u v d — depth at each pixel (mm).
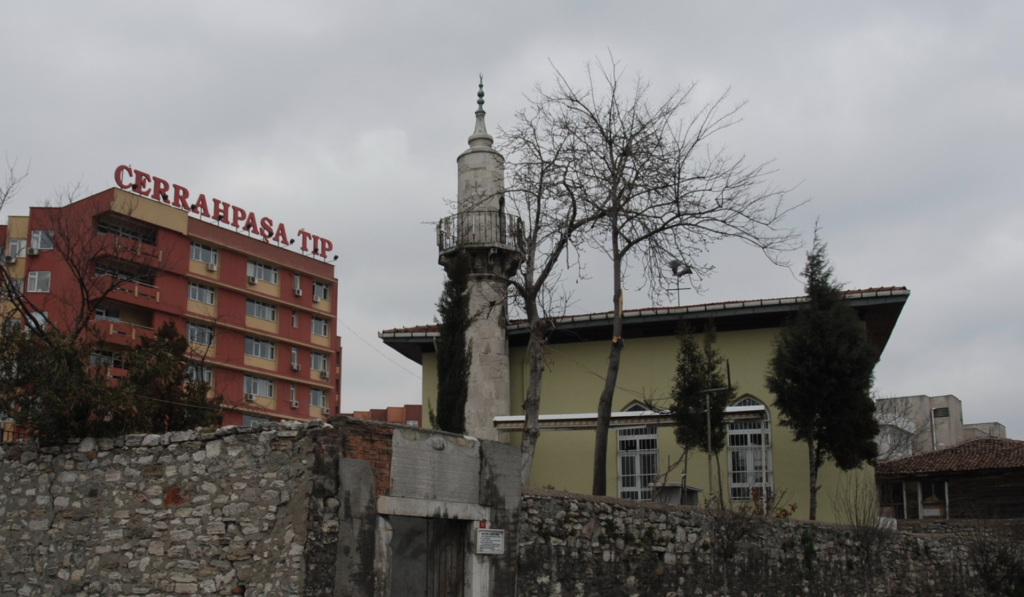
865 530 23984
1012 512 34156
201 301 65375
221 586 13227
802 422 27797
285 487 13086
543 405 33188
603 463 24344
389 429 13922
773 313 30938
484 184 32500
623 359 32781
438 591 14570
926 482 35938
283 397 70750
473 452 15211
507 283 29469
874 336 35125
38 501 15297
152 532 14070
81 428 15406
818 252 29266
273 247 71375
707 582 19266
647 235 25219
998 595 26656
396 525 14125
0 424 20031
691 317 31281
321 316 75500
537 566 16047
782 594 21016
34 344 16078
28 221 57594
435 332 33656
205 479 13852
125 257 51500
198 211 67438
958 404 82188
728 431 31094
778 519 21562
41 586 14852
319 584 12648
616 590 17375
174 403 19562
